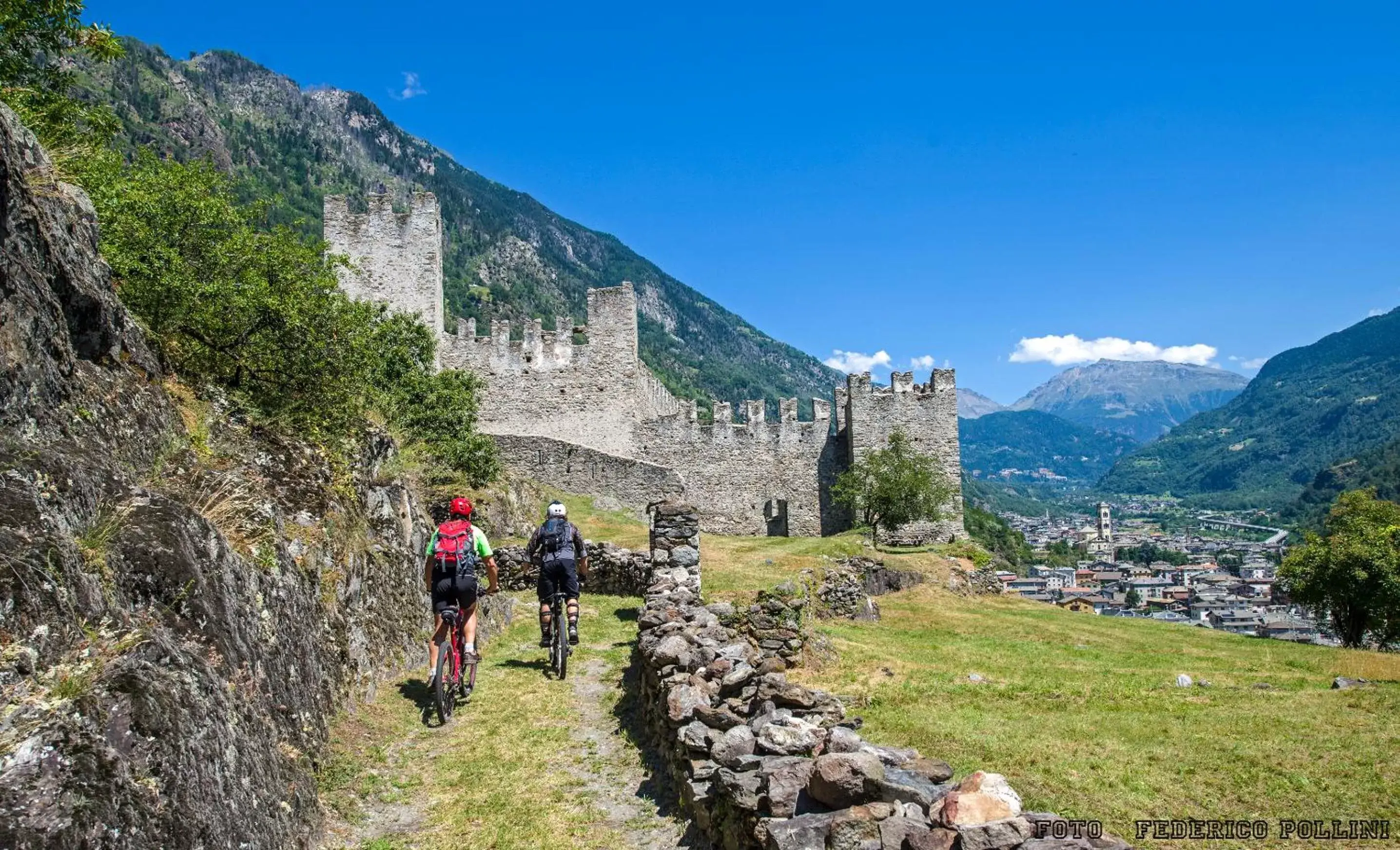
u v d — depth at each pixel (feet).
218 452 27.55
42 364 19.67
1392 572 108.78
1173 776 24.23
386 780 24.06
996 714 31.48
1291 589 119.85
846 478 160.15
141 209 35.19
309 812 19.47
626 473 153.28
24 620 13.35
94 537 16.52
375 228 163.43
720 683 25.16
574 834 20.93
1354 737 28.30
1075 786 23.39
